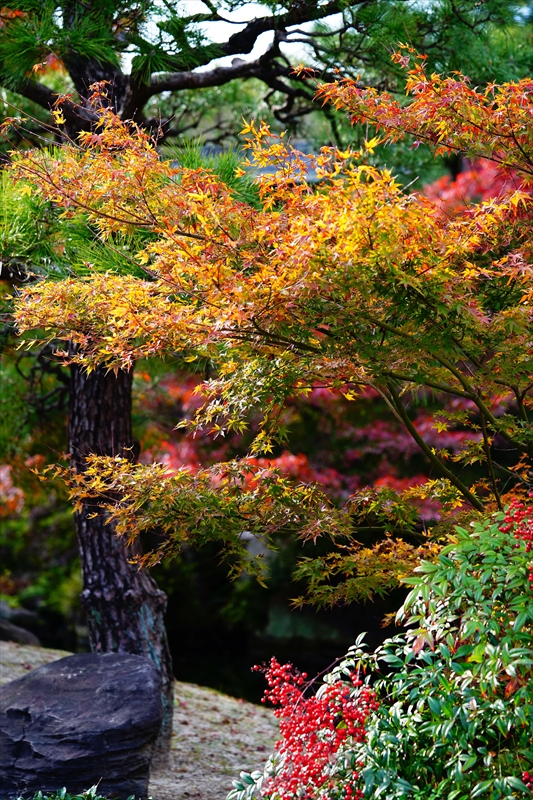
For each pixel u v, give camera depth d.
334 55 5.82
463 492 4.24
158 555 3.96
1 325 5.20
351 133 7.05
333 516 3.97
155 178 3.37
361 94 3.55
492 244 3.88
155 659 6.09
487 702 3.00
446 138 3.62
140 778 4.61
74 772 4.47
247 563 4.03
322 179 3.56
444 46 5.99
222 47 5.66
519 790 2.95
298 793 3.28
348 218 2.94
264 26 5.57
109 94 5.75
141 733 4.64
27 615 14.70
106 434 5.99
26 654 8.68
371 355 3.48
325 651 12.83
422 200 3.29
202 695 8.84
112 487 3.88
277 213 3.30
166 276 3.39
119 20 5.54
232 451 12.43
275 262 3.16
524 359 3.71
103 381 5.99
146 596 6.19
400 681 3.23
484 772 3.09
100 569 6.11
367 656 3.46
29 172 3.50
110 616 6.07
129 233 3.66
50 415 8.38
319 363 3.56
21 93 5.80
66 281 3.64
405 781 3.04
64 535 16.42
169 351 3.78
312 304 3.38
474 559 3.24
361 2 5.63
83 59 5.77
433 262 3.21
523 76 6.60
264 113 7.59
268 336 3.50
